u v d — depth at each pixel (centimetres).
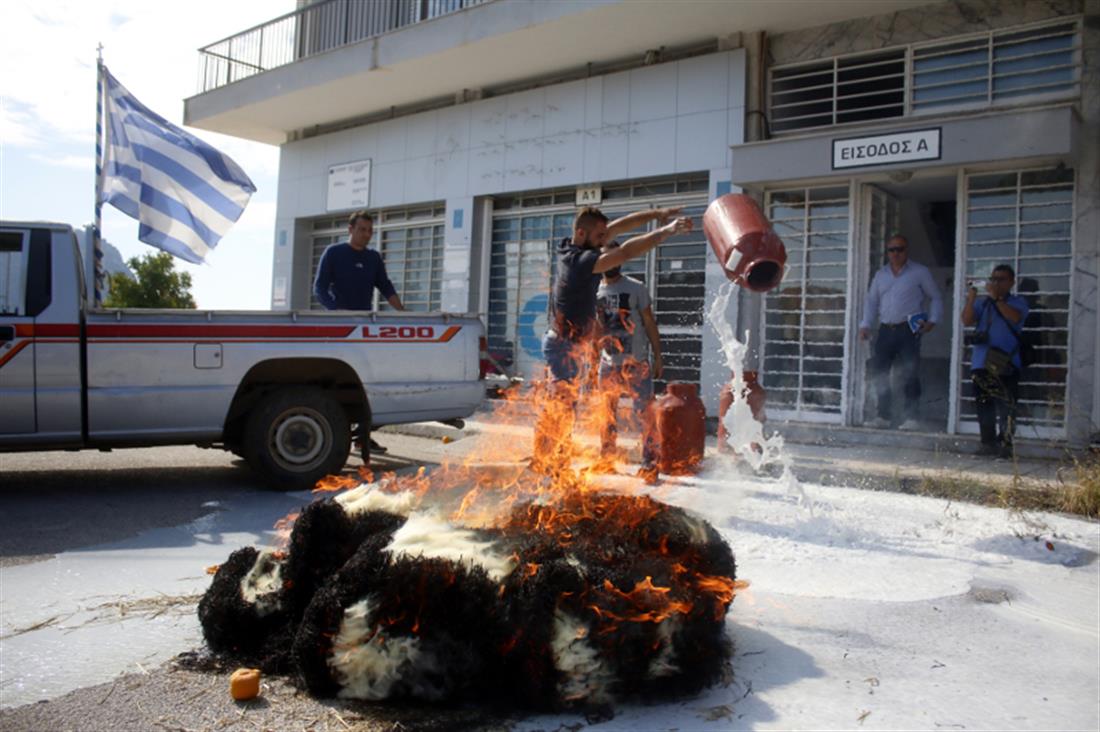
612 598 279
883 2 1034
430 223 1566
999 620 387
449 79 1427
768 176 1055
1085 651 351
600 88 1295
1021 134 895
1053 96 955
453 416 769
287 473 690
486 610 277
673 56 1237
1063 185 945
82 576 439
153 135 859
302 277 1805
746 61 1152
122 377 665
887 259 1129
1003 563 480
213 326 689
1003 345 887
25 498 646
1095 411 913
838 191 1094
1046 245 953
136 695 291
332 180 1708
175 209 870
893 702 296
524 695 279
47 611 383
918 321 1030
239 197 896
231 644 321
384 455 905
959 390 1000
